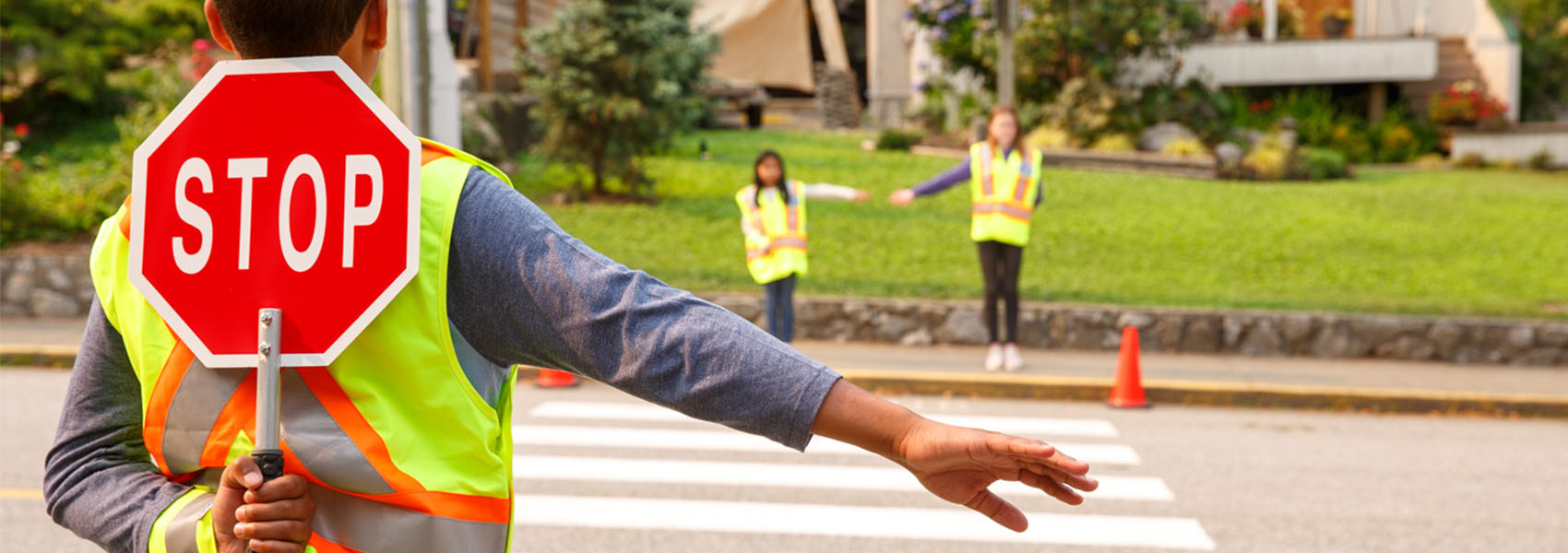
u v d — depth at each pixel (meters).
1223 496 6.00
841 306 10.50
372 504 1.36
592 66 13.37
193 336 1.36
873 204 14.30
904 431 1.29
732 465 6.43
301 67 1.35
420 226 1.32
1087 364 9.67
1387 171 19.02
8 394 8.05
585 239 12.04
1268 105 21.44
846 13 28.39
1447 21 23.05
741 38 25.70
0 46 13.68
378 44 1.47
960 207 14.32
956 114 19.94
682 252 11.85
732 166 16.20
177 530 1.39
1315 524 5.51
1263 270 12.13
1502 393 8.79
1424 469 6.74
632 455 6.63
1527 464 6.97
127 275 1.42
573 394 8.51
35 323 10.40
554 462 6.46
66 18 14.01
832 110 23.73
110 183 11.80
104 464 1.50
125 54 14.91
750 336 1.31
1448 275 12.16
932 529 5.32
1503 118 20.66
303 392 1.35
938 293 10.94
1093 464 6.68
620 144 13.52
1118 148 18.00
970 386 8.88
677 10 14.51
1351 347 10.30
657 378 1.30
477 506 1.38
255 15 1.36
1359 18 23.98
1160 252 12.69
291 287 1.33
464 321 1.38
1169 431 7.70
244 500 1.33
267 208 1.34
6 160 11.49
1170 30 19.28
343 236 1.33
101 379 1.50
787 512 5.54
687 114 14.10
